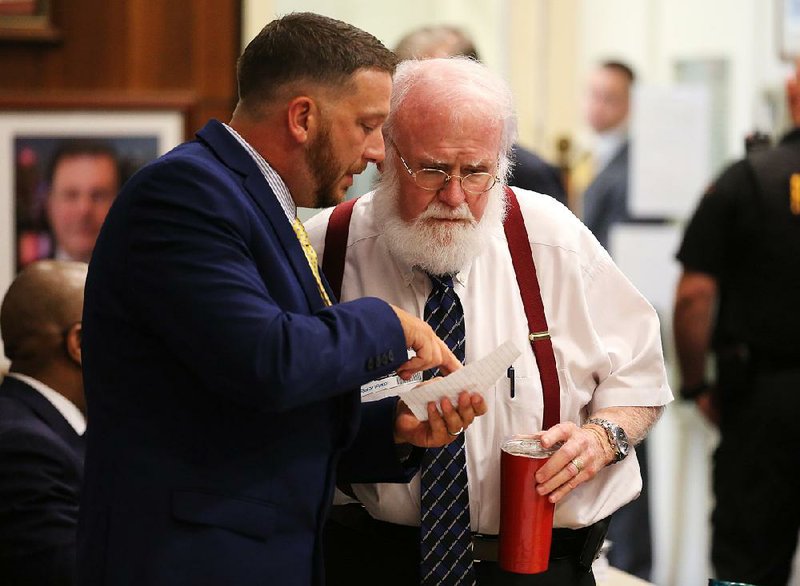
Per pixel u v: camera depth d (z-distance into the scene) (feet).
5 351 19.19
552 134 41.83
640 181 40.55
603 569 21.18
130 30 27.78
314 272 14.82
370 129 14.43
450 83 15.75
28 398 18.60
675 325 31.01
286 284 13.91
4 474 17.53
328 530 17.07
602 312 17.16
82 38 27.61
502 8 40.70
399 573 16.42
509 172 17.54
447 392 14.44
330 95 14.08
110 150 27.63
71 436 18.54
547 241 16.81
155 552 13.32
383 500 16.34
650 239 40.52
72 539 17.47
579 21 41.68
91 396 14.02
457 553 15.96
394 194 16.21
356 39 14.32
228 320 12.94
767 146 30.22
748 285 29.22
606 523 16.72
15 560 17.28
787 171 29.09
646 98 40.50
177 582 13.28
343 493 16.84
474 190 15.78
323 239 17.29
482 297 16.52
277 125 14.19
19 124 27.32
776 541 28.99
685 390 31.37
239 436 13.65
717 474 29.89
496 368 14.30
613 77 40.57
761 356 29.01
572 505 16.28
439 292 16.37
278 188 14.40
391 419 15.64
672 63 42.29
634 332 17.11
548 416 16.34
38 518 17.39
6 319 19.01
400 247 16.05
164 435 13.52
